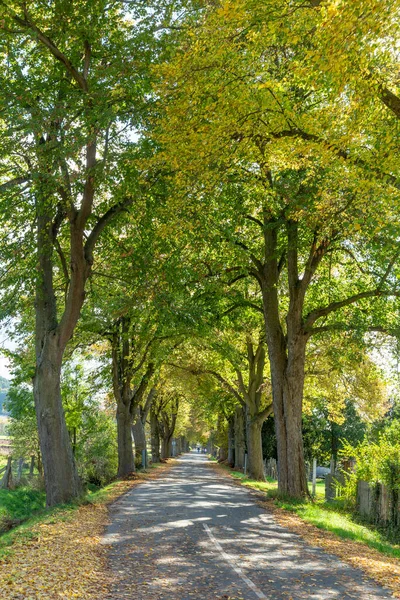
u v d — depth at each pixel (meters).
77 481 19.33
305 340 22.11
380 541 15.18
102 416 42.84
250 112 11.44
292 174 16.36
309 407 36.97
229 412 51.72
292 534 13.87
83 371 37.19
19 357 24.00
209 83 11.40
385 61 9.98
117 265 21.38
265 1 9.49
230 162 12.81
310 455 51.69
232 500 21.66
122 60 15.43
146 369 36.44
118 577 9.16
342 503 22.00
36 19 15.41
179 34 14.46
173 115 11.78
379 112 10.57
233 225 18.53
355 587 8.80
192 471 47.19
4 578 8.58
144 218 18.16
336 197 13.81
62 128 15.83
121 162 15.92
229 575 9.39
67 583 8.51
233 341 34.56
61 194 17.59
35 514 17.36
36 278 19.14
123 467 35.84
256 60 11.35
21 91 14.99
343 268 23.95
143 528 14.10
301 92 15.27
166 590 8.41
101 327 25.09
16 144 15.41
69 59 16.41
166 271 19.42
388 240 14.99
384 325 22.11
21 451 45.81
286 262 24.56
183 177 12.69
